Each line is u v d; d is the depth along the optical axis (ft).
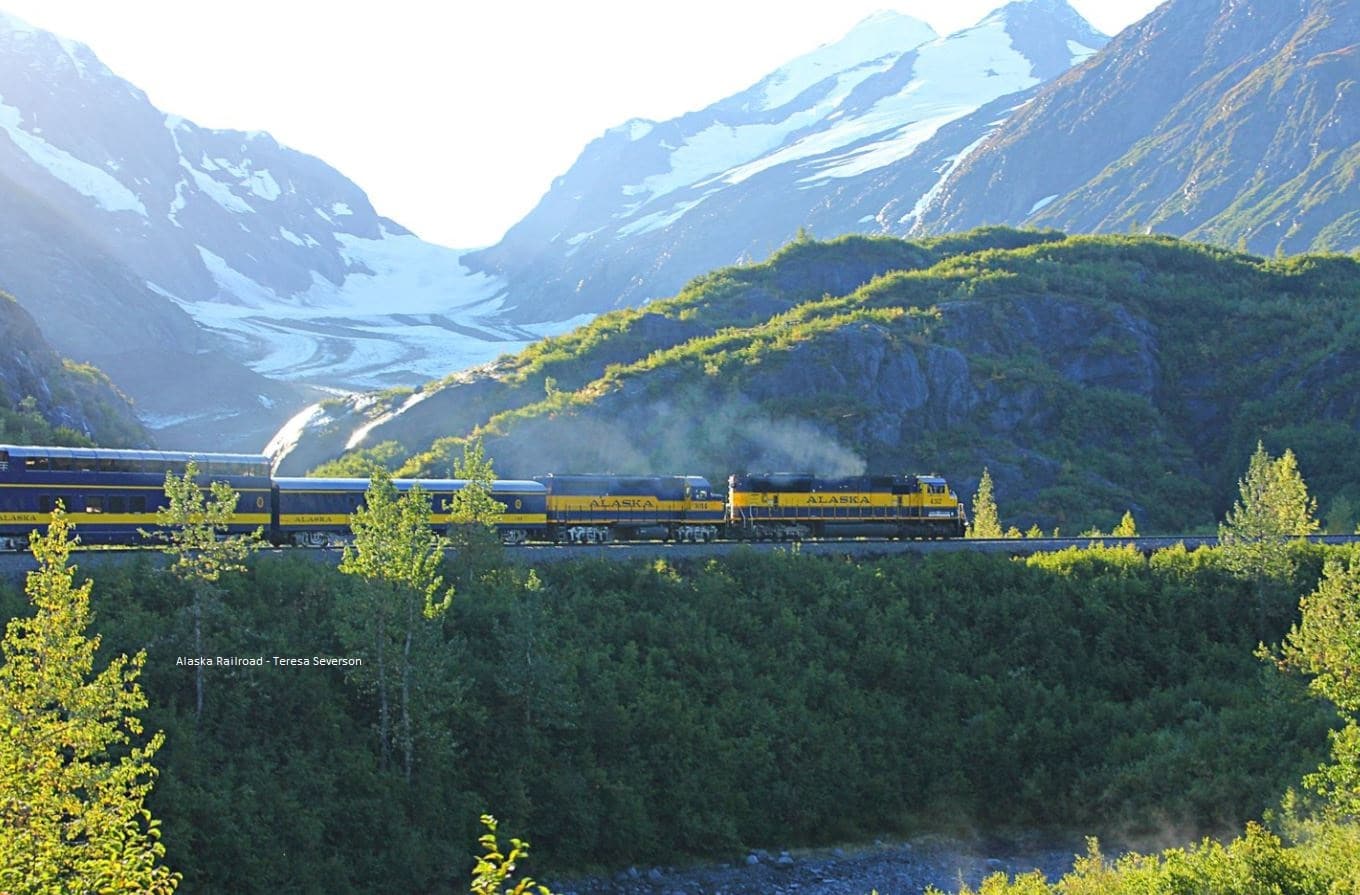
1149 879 159.84
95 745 113.19
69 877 105.70
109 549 226.17
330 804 180.04
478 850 191.52
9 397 479.00
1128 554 284.20
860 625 252.01
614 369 552.82
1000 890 166.30
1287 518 302.45
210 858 164.04
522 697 207.72
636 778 207.92
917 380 550.36
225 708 184.44
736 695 226.38
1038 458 531.09
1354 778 155.12
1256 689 246.47
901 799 224.94
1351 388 563.89
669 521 301.22
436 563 215.31
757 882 201.36
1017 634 258.37
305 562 220.43
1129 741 233.14
